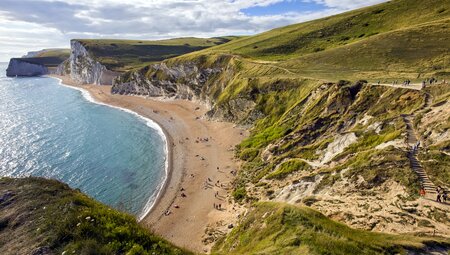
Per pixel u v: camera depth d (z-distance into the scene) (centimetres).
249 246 2486
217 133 8531
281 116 7356
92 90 18188
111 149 7906
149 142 8362
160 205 5194
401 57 7619
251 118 8338
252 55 12150
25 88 19650
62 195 2156
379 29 11319
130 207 5200
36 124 10325
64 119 11069
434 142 3372
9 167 6675
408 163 3192
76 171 6581
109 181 6147
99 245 1656
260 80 8912
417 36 8431
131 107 12950
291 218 2516
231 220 4397
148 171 6569
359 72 7362
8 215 1950
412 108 4391
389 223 2558
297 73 8456
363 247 2019
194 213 4878
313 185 3841
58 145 8200
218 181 5816
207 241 4000
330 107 5803
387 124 4247
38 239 1705
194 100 12600
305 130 5722
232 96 9400
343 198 3228
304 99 6975
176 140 8362
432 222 2412
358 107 5312
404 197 2816
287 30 15162
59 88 19650
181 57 14612
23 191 2208
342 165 3856
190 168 6500
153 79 14875
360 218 2770
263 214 2933
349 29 12400
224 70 11694
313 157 4869
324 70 8231
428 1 11512
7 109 12738
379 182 3180
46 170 6588
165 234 4388
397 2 12825
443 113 3700
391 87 5144
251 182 5256
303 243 2108
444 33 8144
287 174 4731
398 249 1994
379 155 3559
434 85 4716
